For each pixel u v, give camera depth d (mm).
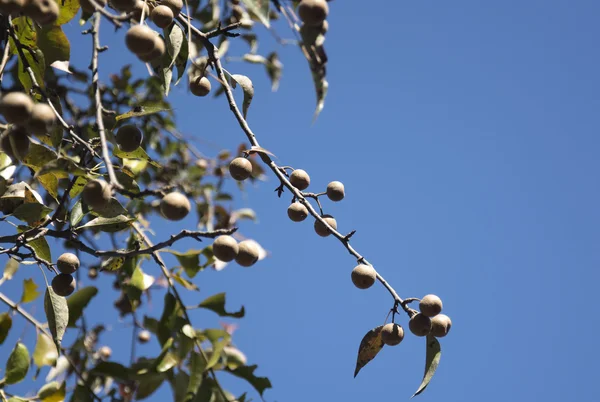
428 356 1086
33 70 1077
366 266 1098
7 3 1009
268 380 1229
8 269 1222
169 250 1245
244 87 1131
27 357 1188
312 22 1110
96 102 1021
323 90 1137
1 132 1017
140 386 1210
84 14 1143
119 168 1094
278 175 1129
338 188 1181
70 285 1099
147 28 1025
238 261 1096
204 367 1208
